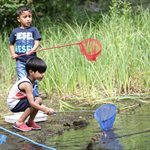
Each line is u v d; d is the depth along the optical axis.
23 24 10.02
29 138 8.19
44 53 12.50
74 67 11.64
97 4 19.31
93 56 10.01
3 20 15.73
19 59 9.94
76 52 12.07
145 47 12.68
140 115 9.59
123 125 8.80
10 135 8.40
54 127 8.86
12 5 15.05
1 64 13.43
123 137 8.02
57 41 13.28
